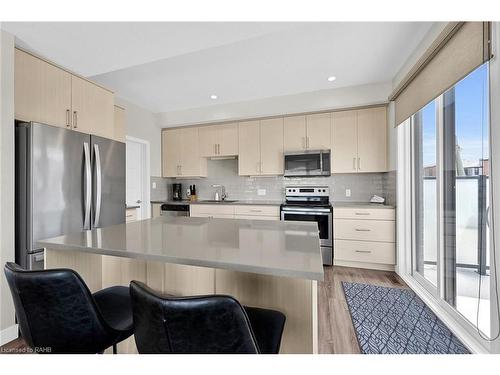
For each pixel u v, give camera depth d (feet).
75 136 7.06
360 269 10.22
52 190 6.37
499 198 4.10
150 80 9.87
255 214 11.87
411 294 7.83
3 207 5.47
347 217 10.34
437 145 6.79
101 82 10.02
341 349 5.23
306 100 11.16
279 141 12.25
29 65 6.26
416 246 8.84
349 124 11.10
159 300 2.00
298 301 3.38
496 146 4.15
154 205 13.65
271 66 8.75
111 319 3.43
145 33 5.65
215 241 3.87
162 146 14.67
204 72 9.20
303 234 4.37
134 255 3.27
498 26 4.09
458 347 5.26
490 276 4.32
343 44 7.38
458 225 6.10
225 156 13.66
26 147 5.97
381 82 10.07
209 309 1.95
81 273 4.30
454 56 5.13
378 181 11.72
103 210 8.04
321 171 11.37
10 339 5.55
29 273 2.66
